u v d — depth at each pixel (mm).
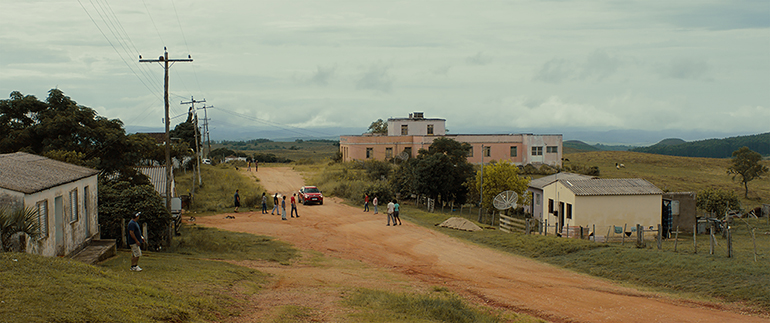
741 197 60812
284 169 69750
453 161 45344
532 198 38625
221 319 9070
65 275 9352
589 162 92500
